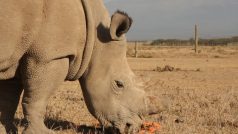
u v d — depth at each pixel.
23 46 4.48
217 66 17.91
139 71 14.83
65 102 7.60
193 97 8.38
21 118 6.11
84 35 4.84
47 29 4.52
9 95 5.06
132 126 5.10
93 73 5.04
